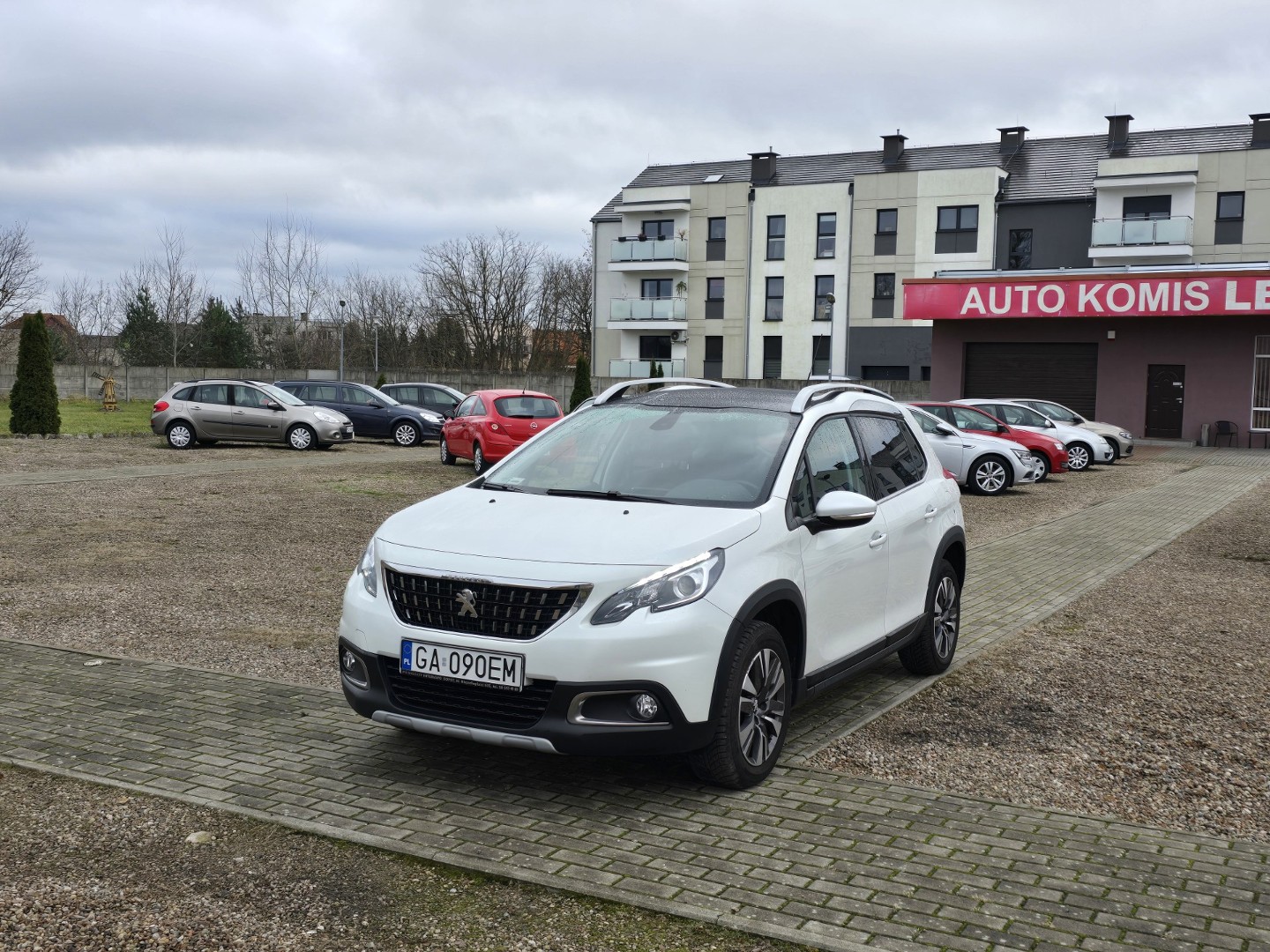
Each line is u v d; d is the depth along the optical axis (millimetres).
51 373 25938
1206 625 8055
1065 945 3307
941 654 6539
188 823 4102
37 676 6031
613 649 4098
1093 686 6352
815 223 50562
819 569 4977
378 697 4441
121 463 19281
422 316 75375
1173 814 4434
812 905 3527
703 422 5426
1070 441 22562
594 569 4219
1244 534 13148
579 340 77312
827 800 4465
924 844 4031
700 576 4301
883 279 48938
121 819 4133
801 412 5430
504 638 4199
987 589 9484
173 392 23484
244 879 3658
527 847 3930
